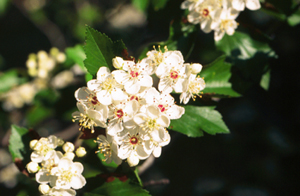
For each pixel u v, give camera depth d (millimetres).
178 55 335
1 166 673
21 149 355
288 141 498
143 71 332
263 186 496
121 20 765
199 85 340
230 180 514
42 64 453
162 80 334
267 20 462
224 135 516
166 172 537
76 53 409
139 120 326
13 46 958
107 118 330
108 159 336
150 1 403
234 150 510
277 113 509
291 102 493
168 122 327
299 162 486
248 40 390
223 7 366
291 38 466
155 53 335
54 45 809
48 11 784
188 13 382
